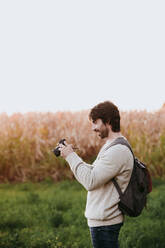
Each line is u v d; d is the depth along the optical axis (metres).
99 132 2.78
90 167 2.79
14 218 5.90
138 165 2.79
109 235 2.67
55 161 11.53
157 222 5.45
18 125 12.75
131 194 2.67
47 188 10.02
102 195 2.68
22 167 11.87
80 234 5.20
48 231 5.36
